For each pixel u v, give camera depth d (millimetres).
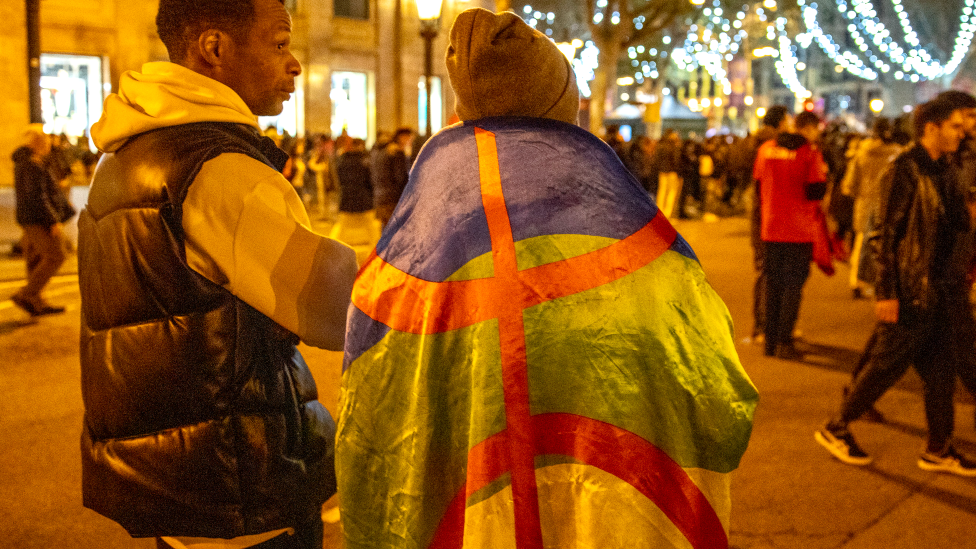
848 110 56688
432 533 1240
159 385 1396
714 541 1176
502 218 1241
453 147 1369
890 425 4762
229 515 1400
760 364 6062
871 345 4137
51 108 23750
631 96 44625
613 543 1140
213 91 1494
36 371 5828
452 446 1241
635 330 1187
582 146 1328
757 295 6660
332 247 1468
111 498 1438
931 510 3648
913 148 3830
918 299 3875
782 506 3680
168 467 1395
